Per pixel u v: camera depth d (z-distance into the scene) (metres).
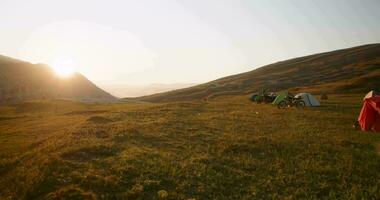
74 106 74.75
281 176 15.47
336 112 39.09
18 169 17.73
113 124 29.33
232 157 18.58
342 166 16.84
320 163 17.41
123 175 15.35
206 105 48.50
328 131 26.09
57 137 25.08
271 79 160.75
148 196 13.44
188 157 18.48
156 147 20.67
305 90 104.44
